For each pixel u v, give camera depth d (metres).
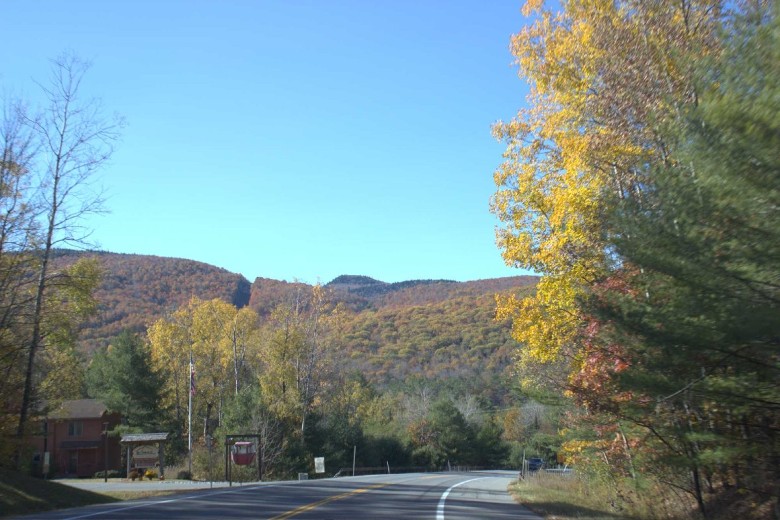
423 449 76.25
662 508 16.80
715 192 8.23
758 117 7.56
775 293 8.23
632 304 10.80
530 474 42.94
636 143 15.37
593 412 16.62
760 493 12.57
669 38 14.14
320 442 60.72
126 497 24.55
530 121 21.27
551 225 19.53
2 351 25.14
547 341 20.58
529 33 19.66
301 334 57.91
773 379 9.34
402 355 120.06
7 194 24.16
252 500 21.89
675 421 13.02
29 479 21.56
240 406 53.81
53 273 27.48
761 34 7.75
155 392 61.12
